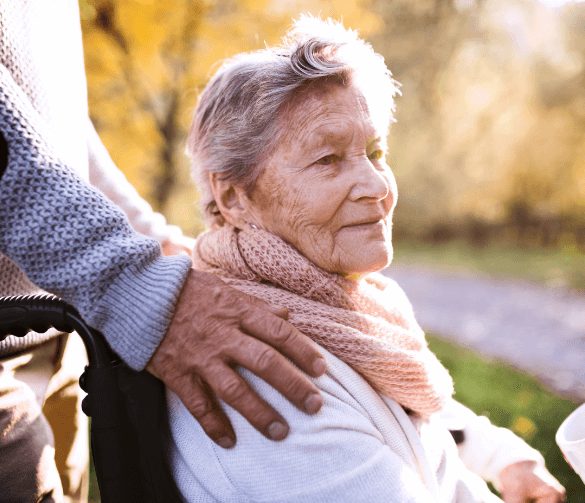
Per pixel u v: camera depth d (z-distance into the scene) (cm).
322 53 126
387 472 108
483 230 2239
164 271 110
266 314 111
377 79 132
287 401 109
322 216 124
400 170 2298
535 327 908
